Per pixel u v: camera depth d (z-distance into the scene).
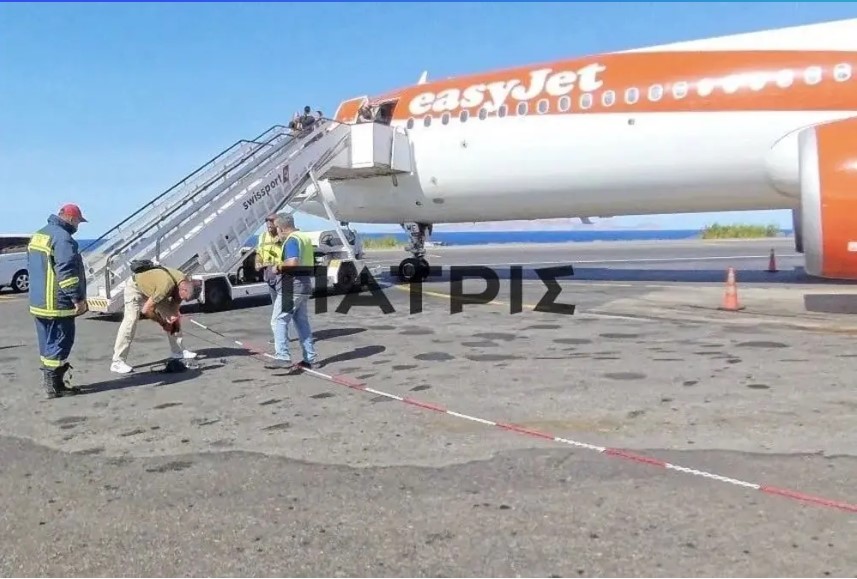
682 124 14.10
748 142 13.63
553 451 4.90
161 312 7.87
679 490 4.13
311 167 16.77
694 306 13.11
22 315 15.21
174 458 5.00
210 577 3.26
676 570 3.19
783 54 13.50
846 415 5.55
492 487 4.28
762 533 3.54
